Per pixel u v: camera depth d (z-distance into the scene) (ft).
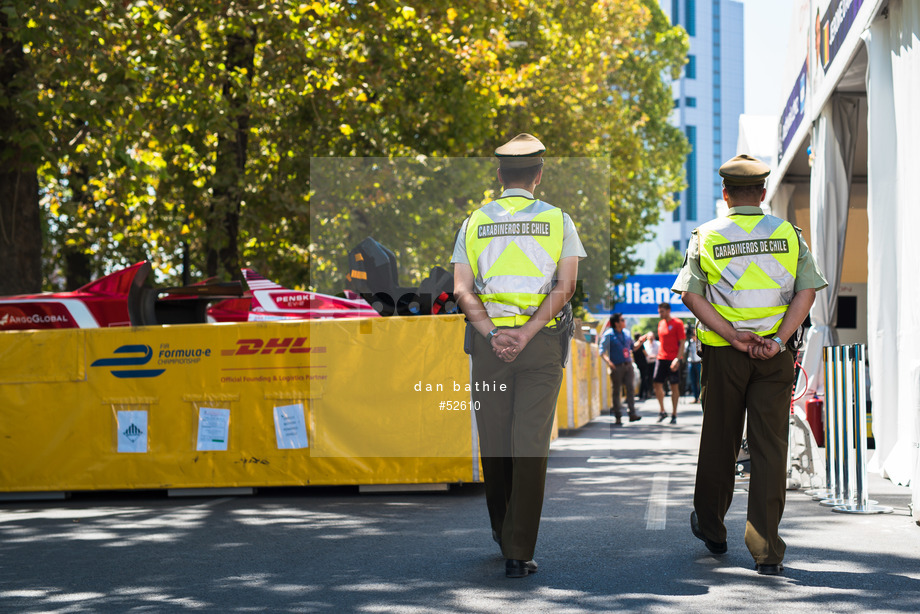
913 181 83.71
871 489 80.79
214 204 184.96
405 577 50.55
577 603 44.24
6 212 141.69
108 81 138.21
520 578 49.60
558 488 84.99
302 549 59.11
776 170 173.06
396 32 200.95
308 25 180.04
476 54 212.64
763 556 49.01
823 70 120.16
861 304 172.14
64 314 105.19
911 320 84.28
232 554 58.03
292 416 83.20
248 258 196.44
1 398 86.28
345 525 67.56
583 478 92.12
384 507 75.56
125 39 146.00
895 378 91.20
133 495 87.86
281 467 83.20
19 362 86.38
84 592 48.73
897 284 90.89
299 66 184.34
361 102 195.72
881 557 53.11
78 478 85.30
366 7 182.19
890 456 88.07
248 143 196.75
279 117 188.55
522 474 49.39
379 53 196.03
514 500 49.75
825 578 48.19
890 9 89.25
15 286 141.90
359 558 55.88
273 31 182.50
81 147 153.79
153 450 84.99
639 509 72.28
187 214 196.34
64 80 140.67
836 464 73.51
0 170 140.87
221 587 49.19
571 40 317.01
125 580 51.37
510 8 216.13
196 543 61.98
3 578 52.49
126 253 223.71
